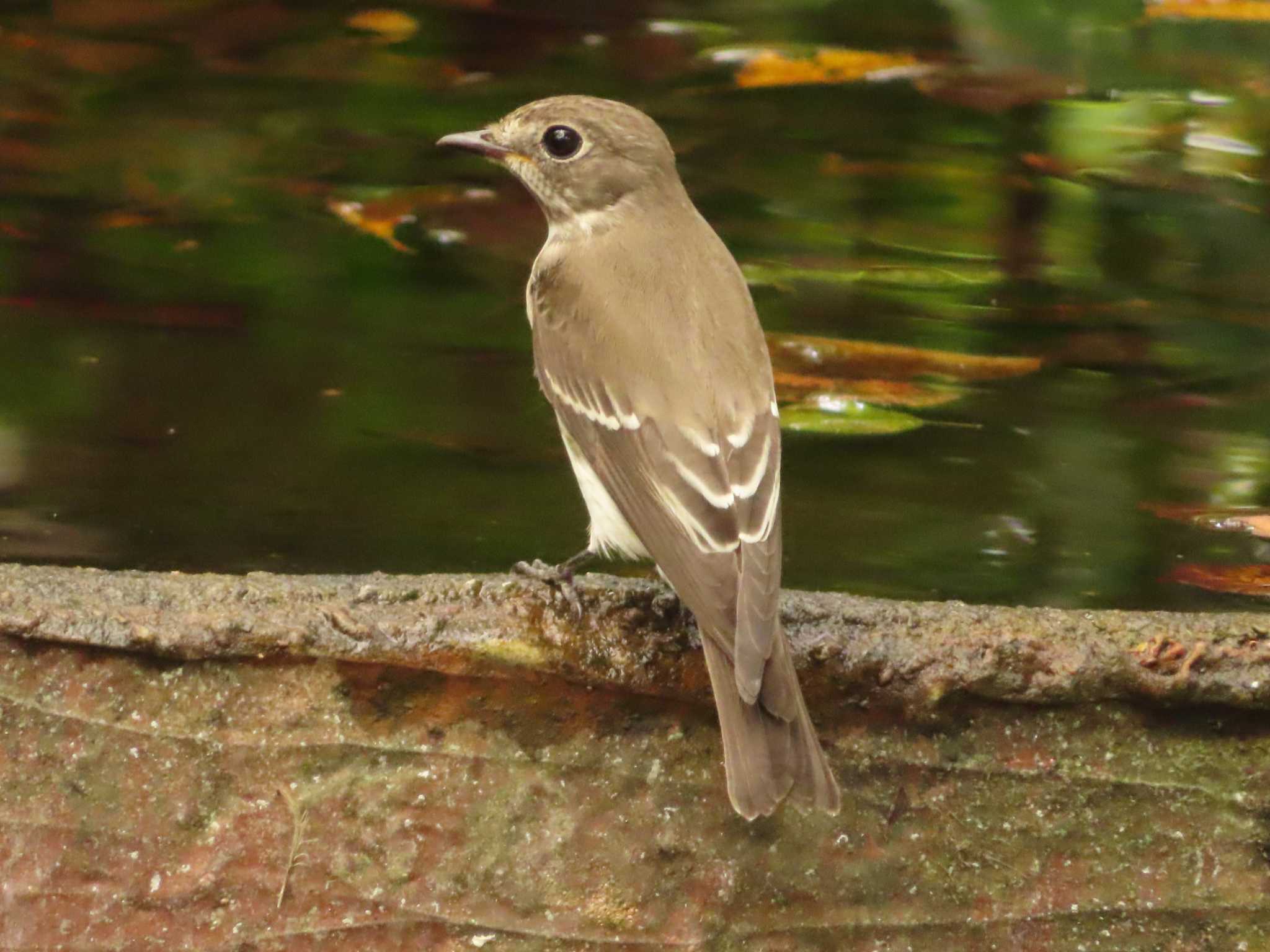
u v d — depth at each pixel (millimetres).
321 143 14164
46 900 6727
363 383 11344
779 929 7074
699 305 8133
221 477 10016
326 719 6809
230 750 6746
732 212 13656
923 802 7059
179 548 9305
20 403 10742
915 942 7102
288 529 9539
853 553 9766
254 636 6668
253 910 6832
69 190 13359
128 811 6719
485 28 16156
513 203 13711
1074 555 9797
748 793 6445
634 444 7758
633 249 8500
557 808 6977
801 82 15359
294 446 10492
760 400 7730
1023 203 13844
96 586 6773
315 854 6840
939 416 11352
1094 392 11594
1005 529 10102
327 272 12648
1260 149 14375
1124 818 7062
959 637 7027
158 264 12461
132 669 6652
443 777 6902
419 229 13219
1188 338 12266
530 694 6941
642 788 7020
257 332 11867
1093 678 6953
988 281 12945
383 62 15555
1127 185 13992
